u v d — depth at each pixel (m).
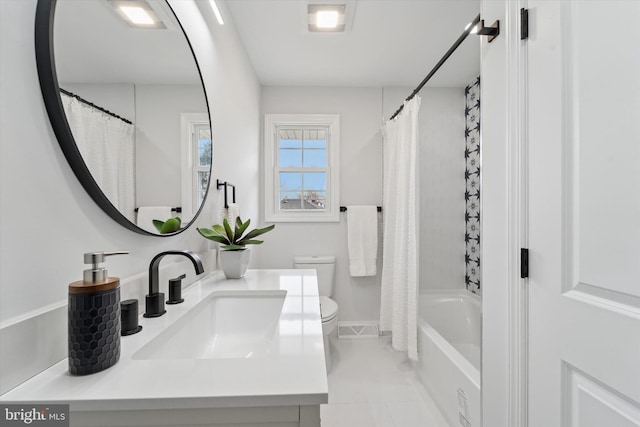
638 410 0.58
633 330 0.58
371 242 2.56
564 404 0.74
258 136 2.50
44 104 0.53
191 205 1.13
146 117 0.84
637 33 0.57
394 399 1.71
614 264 0.62
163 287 0.92
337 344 2.45
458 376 1.42
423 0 1.59
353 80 2.54
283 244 2.64
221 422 0.45
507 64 0.92
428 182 2.40
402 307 2.02
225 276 1.24
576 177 0.71
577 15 0.70
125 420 0.44
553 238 0.77
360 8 1.66
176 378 0.48
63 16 0.56
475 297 2.28
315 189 2.73
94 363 0.49
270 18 1.73
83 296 0.49
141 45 0.82
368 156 2.66
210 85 1.36
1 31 0.46
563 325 0.74
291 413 0.45
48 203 0.53
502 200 0.96
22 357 0.47
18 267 0.48
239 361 0.54
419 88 1.90
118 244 0.73
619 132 0.61
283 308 0.86
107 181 0.67
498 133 0.98
